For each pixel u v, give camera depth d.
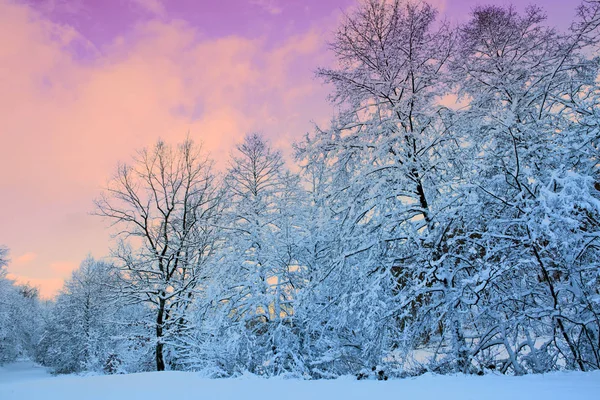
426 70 8.62
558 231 5.64
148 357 17.36
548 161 6.84
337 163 9.68
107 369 19.53
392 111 8.67
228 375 9.70
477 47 9.72
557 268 6.40
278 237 11.21
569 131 6.79
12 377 27.53
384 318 7.29
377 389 4.41
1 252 31.38
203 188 19.05
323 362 9.45
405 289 7.77
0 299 34.47
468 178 7.18
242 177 13.26
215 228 13.78
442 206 7.34
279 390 5.21
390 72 8.68
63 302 32.91
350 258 8.69
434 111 8.59
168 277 17.69
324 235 9.84
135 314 22.28
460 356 6.84
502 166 6.79
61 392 7.11
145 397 5.77
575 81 7.79
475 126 7.90
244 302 11.14
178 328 16.03
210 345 10.81
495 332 7.07
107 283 18.17
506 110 7.60
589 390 3.21
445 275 7.23
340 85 9.23
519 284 7.90
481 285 6.34
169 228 18.95
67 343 29.98
